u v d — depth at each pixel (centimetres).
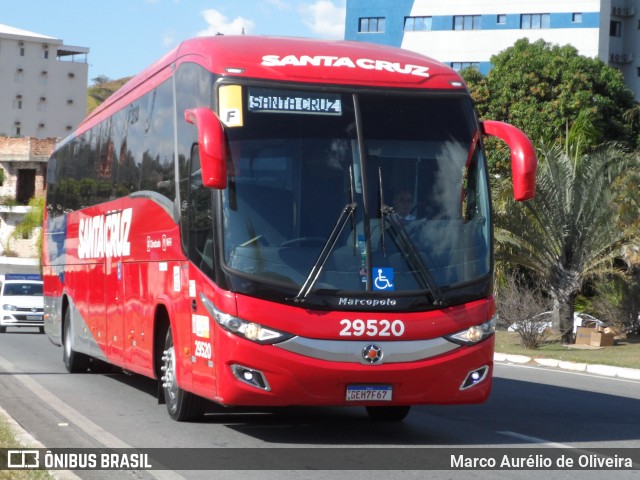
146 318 1275
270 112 1002
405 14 7556
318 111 1010
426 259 990
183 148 1116
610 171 2709
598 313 2997
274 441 1051
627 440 1091
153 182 1253
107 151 1582
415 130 1026
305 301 955
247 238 968
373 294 967
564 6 7269
